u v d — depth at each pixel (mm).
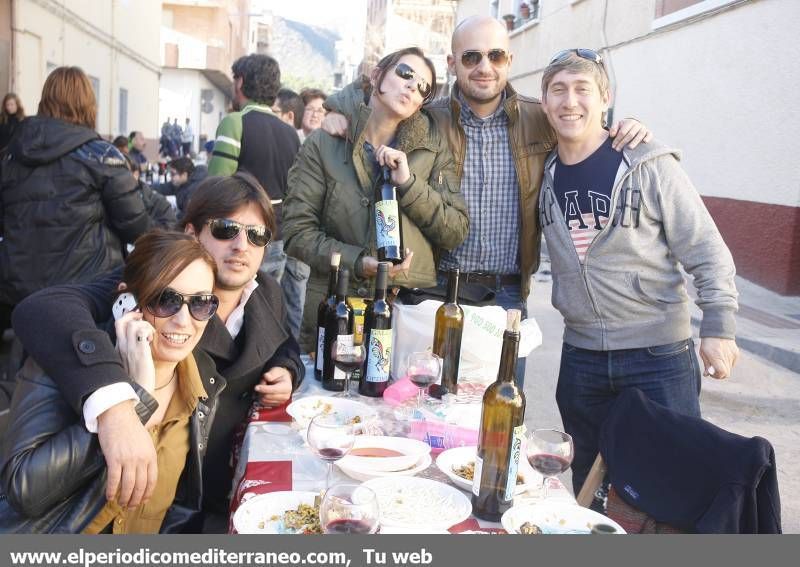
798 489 3977
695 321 7633
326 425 1896
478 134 3479
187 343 2051
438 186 3350
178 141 23203
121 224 4180
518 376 2895
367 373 2641
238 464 2320
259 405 2568
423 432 2291
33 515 1849
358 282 3287
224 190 2350
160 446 2180
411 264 3293
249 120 4852
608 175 2826
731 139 9500
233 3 43906
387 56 3264
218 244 2346
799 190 8273
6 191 3963
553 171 3045
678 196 2760
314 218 3406
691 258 2770
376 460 2025
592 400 3027
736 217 9352
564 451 1858
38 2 11688
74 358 1871
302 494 1845
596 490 2510
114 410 1844
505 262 3533
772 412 5242
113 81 17672
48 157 3887
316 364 2822
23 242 3977
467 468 2055
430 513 1780
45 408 1878
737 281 9148
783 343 6574
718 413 5180
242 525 1707
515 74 18469
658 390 2863
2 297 4094
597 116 2857
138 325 1945
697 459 2135
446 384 2670
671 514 2133
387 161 3117
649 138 2822
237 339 2551
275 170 4965
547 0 16109
